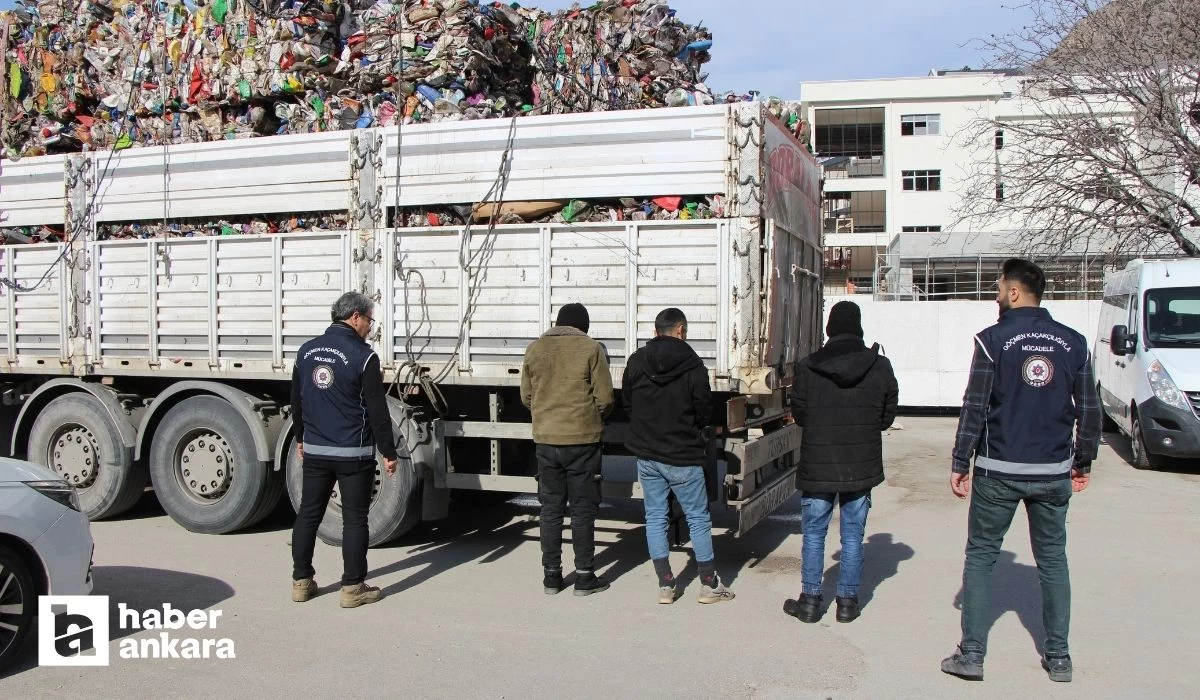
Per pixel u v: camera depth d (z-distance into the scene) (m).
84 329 8.36
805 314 7.72
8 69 9.74
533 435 6.20
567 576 6.68
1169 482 10.66
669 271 6.47
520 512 9.06
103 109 9.19
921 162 42.59
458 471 7.47
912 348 18.28
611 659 4.95
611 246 6.59
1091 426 4.58
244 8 8.58
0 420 9.29
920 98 42.47
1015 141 15.68
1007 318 4.72
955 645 5.19
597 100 9.18
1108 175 14.16
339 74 8.20
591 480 6.16
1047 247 15.62
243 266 7.71
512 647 5.14
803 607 5.61
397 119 7.65
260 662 4.91
